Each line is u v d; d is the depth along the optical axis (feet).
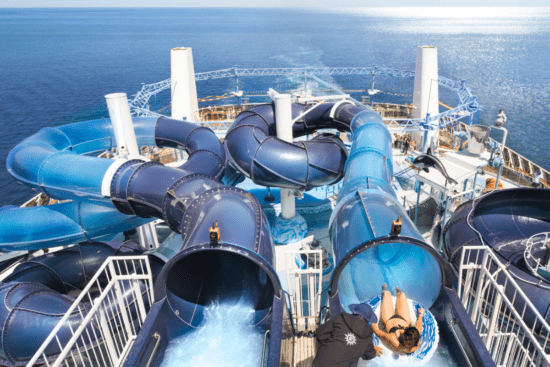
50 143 38.19
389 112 109.91
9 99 296.10
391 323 20.42
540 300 27.86
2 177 168.14
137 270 35.40
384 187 29.32
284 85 307.99
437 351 19.49
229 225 22.99
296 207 53.01
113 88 331.98
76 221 33.99
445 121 81.82
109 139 43.47
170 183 29.45
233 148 40.96
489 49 603.67
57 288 35.65
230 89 306.14
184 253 20.56
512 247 32.91
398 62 433.89
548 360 17.31
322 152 39.68
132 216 34.96
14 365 28.78
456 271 34.65
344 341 17.97
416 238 20.36
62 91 322.55
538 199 36.22
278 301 20.93
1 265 42.63
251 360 21.07
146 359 18.62
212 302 25.79
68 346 18.29
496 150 42.14
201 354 21.44
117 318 30.50
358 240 22.76
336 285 21.53
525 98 283.59
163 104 251.19
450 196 37.45
